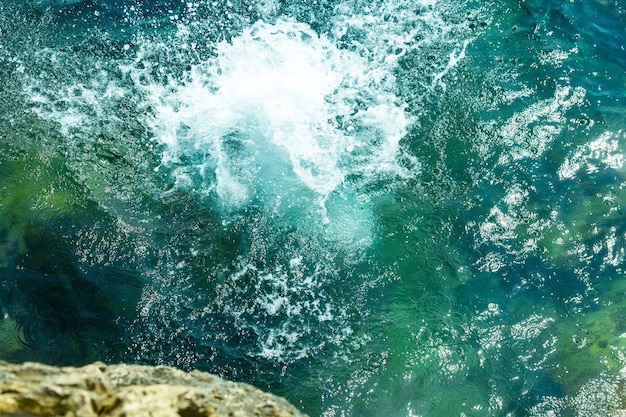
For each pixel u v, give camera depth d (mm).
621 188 6922
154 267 6215
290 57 8039
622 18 8492
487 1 8633
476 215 6742
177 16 8422
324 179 7008
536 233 6621
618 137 7293
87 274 6086
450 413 5516
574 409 5559
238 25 8367
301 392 5551
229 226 6582
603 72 7926
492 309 6133
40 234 6266
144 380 3371
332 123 7473
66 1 8375
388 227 6656
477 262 6449
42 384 2906
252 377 5613
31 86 7480
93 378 3059
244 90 7742
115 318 5828
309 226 6629
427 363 5770
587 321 6078
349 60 8055
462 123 7438
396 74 7922
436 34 8344
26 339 5609
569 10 8555
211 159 7105
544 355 5875
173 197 6758
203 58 8008
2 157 6785
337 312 6062
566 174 7039
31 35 7984
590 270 6402
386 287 6258
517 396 5629
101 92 7539
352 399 5539
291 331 5914
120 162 6957
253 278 6227
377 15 8531
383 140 7312
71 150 6953
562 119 7473
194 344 5758
